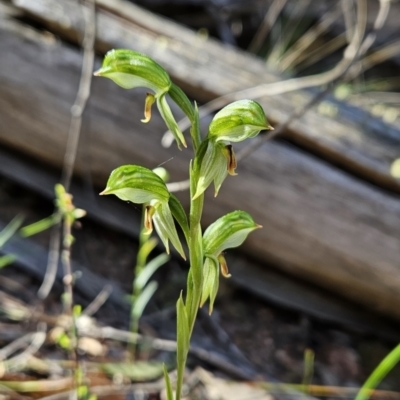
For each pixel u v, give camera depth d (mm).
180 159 603
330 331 633
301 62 1095
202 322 602
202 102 654
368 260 588
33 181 643
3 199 650
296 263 611
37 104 595
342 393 549
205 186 345
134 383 505
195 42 699
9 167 642
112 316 574
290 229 596
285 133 619
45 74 598
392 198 603
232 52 710
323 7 1109
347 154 609
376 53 999
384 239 587
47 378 487
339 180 602
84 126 597
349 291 613
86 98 540
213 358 546
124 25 678
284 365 575
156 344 548
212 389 516
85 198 644
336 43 1038
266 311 637
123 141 601
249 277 634
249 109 340
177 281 636
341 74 560
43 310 553
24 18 626
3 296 555
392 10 1083
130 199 348
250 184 595
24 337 515
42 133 605
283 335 611
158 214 352
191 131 347
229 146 345
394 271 585
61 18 623
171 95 348
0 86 592
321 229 591
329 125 631
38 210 651
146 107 348
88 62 539
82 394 443
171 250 654
